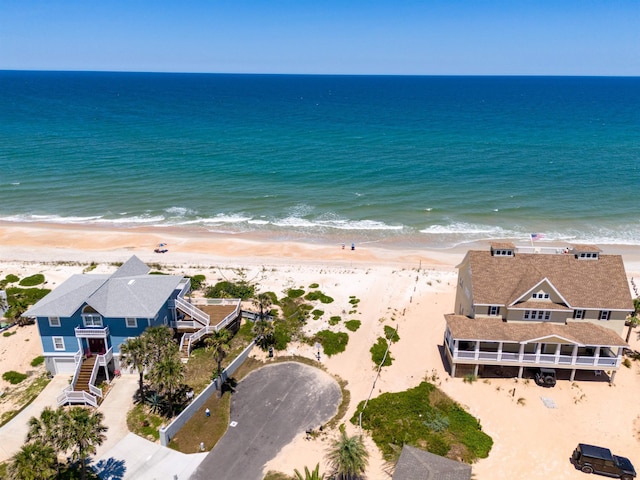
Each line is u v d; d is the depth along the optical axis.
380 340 48.84
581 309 42.50
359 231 80.06
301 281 61.97
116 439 35.75
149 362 37.69
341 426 37.34
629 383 42.56
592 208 89.00
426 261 68.88
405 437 35.78
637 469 33.66
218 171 111.44
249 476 32.66
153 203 91.56
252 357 46.41
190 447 35.16
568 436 36.78
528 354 41.84
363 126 179.25
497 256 45.41
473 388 41.84
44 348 42.53
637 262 68.62
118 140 143.75
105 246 73.25
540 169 113.69
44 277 61.31
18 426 37.09
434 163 119.31
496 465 33.94
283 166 115.94
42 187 99.19
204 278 61.66
